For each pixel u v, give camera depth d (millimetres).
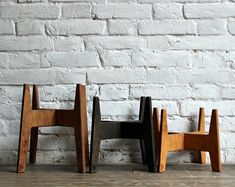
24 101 1508
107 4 1766
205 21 1759
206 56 1760
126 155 1760
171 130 1759
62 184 1301
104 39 1767
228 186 1279
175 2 1761
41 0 1767
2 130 1757
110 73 1764
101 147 1759
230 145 1746
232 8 1760
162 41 1763
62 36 1771
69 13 1769
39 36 1771
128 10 1764
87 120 1746
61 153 1759
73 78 1766
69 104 1762
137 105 1762
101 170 1578
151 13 1763
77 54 1767
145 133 1548
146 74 1761
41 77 1765
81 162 1526
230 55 1759
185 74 1760
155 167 1534
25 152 1524
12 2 1767
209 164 1731
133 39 1764
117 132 1577
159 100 1761
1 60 1761
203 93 1759
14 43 1767
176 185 1292
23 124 1507
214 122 1561
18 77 1763
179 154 1759
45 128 1759
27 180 1366
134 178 1412
